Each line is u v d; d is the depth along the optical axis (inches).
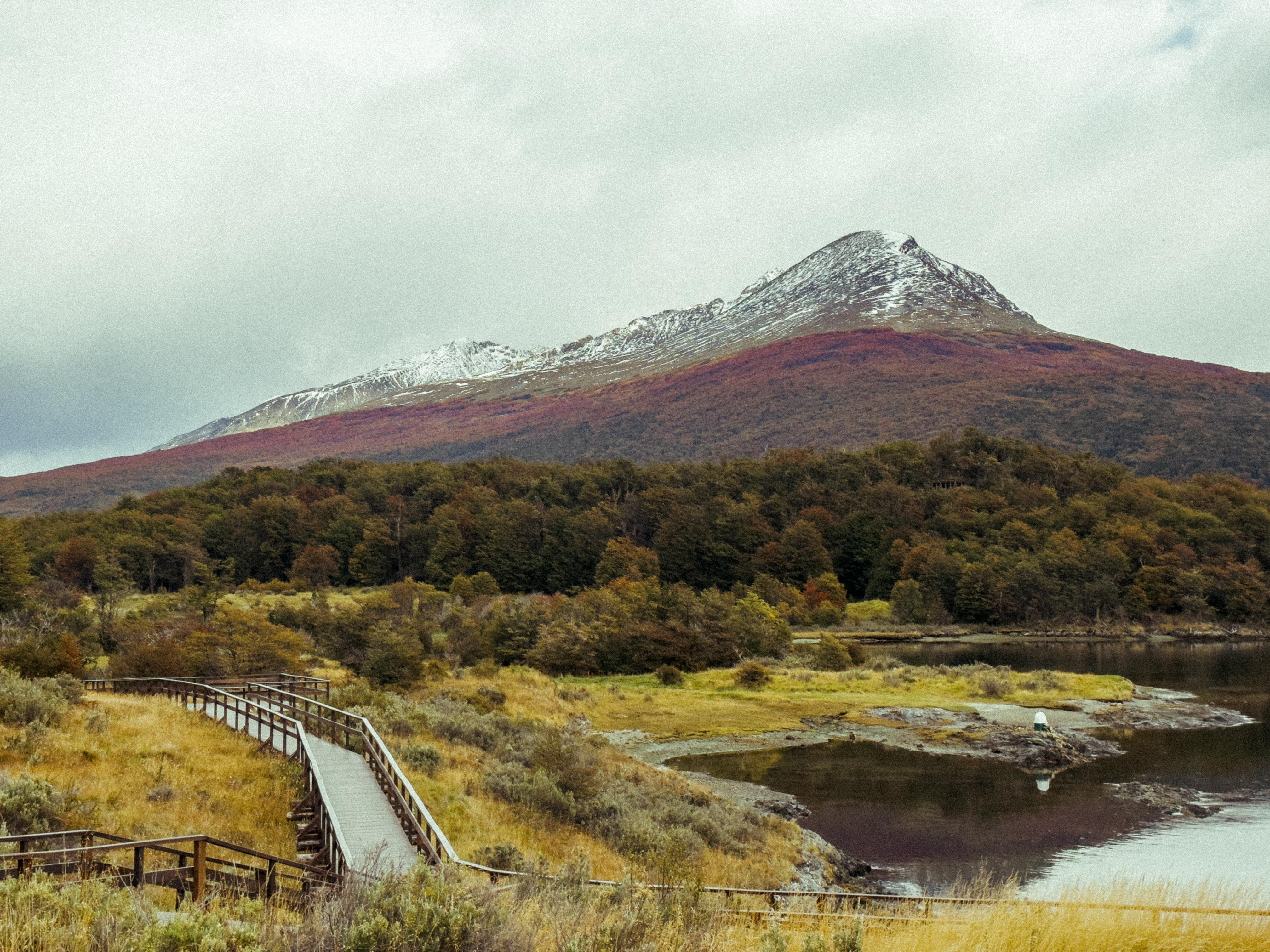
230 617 2317.9
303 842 803.4
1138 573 5014.8
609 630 2918.3
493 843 880.3
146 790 855.7
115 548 5319.9
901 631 4515.3
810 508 6437.0
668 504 6786.4
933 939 427.2
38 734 953.5
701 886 449.7
